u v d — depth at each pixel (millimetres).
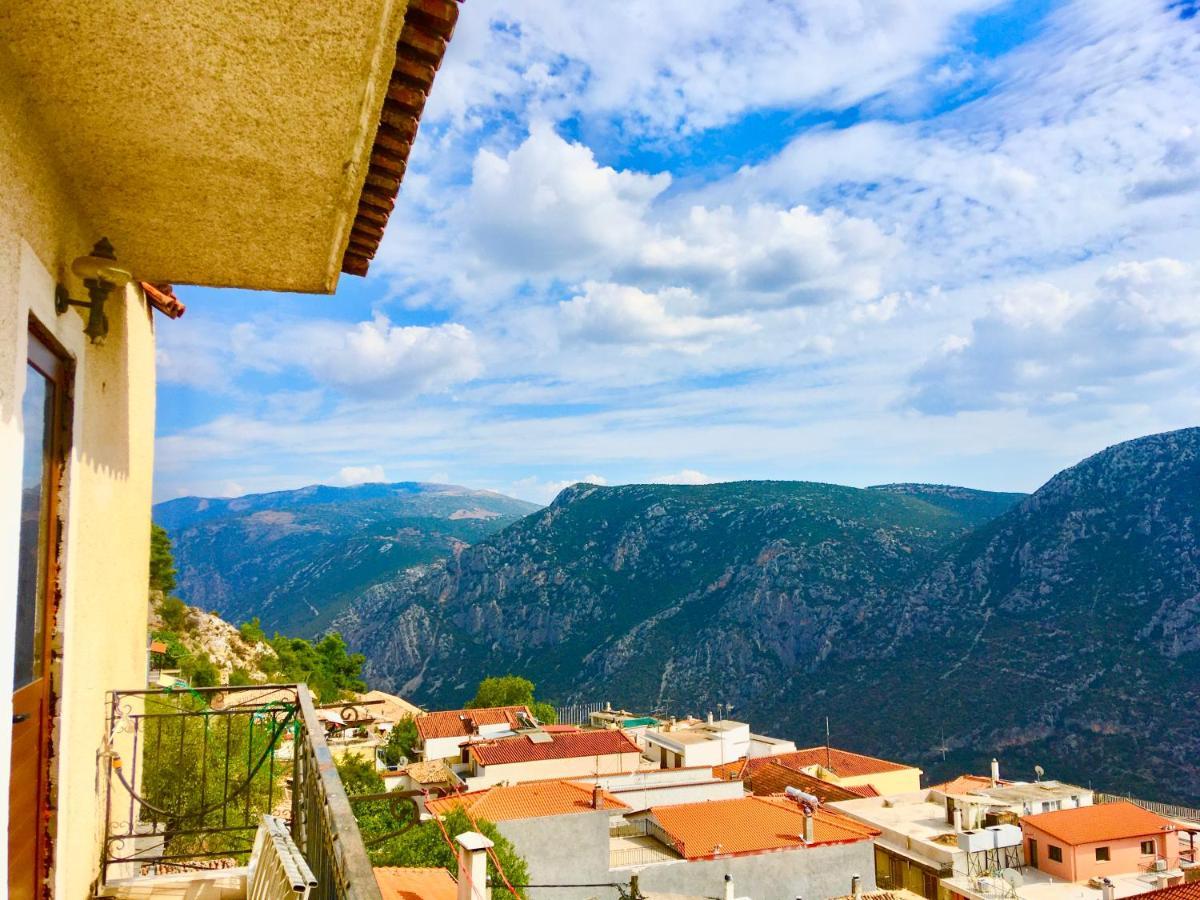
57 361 3973
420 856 16984
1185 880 28484
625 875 22281
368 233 5262
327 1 2412
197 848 8773
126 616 5922
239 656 62625
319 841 3152
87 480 4516
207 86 2893
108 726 5184
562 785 25547
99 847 4977
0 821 2691
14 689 3350
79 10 2406
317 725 3904
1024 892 27516
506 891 16609
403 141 3982
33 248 3232
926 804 36125
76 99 2977
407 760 49906
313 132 3223
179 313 7277
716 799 31562
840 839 24141
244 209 4047
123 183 3748
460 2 2980
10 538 2814
